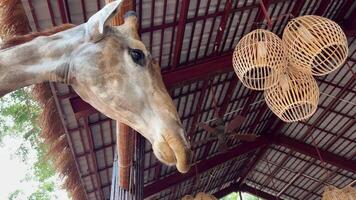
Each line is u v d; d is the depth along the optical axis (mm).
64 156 6234
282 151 10750
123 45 1778
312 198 12203
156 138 1629
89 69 1709
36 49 1773
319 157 9648
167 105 1691
